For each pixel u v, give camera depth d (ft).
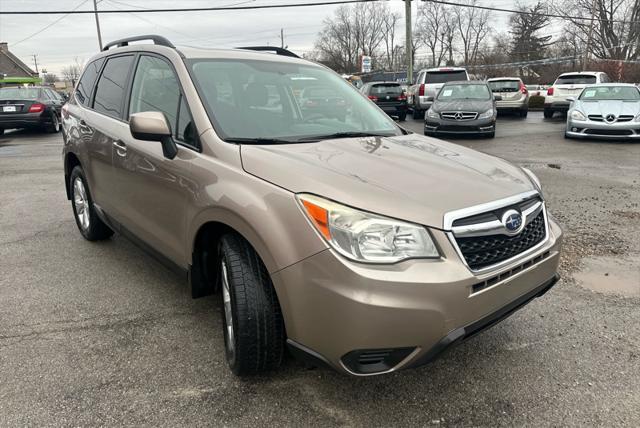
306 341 7.38
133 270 13.91
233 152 8.75
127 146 11.50
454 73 62.39
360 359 7.06
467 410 8.17
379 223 6.94
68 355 9.68
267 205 7.61
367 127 11.64
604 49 183.52
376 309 6.72
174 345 10.05
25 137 49.73
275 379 8.89
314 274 7.06
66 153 15.80
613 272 13.80
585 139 42.09
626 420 7.92
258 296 8.01
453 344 7.14
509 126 55.01
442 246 7.09
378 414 8.05
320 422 7.86
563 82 64.85
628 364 9.46
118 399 8.37
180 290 12.65
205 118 9.52
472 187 7.94
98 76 14.60
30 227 17.97
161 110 10.84
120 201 12.34
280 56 12.73
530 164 30.48
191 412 8.06
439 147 10.36
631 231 17.26
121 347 9.96
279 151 8.71
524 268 8.08
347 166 8.19
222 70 10.91
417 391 8.63
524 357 9.69
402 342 6.91
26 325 10.83
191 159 9.33
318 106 11.74
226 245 8.47
